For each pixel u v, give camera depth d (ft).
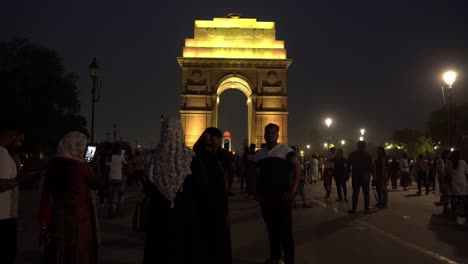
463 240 47.14
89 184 26.07
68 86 210.59
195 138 194.18
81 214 25.35
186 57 196.03
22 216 63.52
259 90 197.06
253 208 78.38
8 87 187.83
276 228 35.94
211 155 28.50
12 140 28.35
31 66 198.80
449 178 65.62
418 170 112.16
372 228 55.26
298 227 56.13
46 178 25.57
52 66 204.54
